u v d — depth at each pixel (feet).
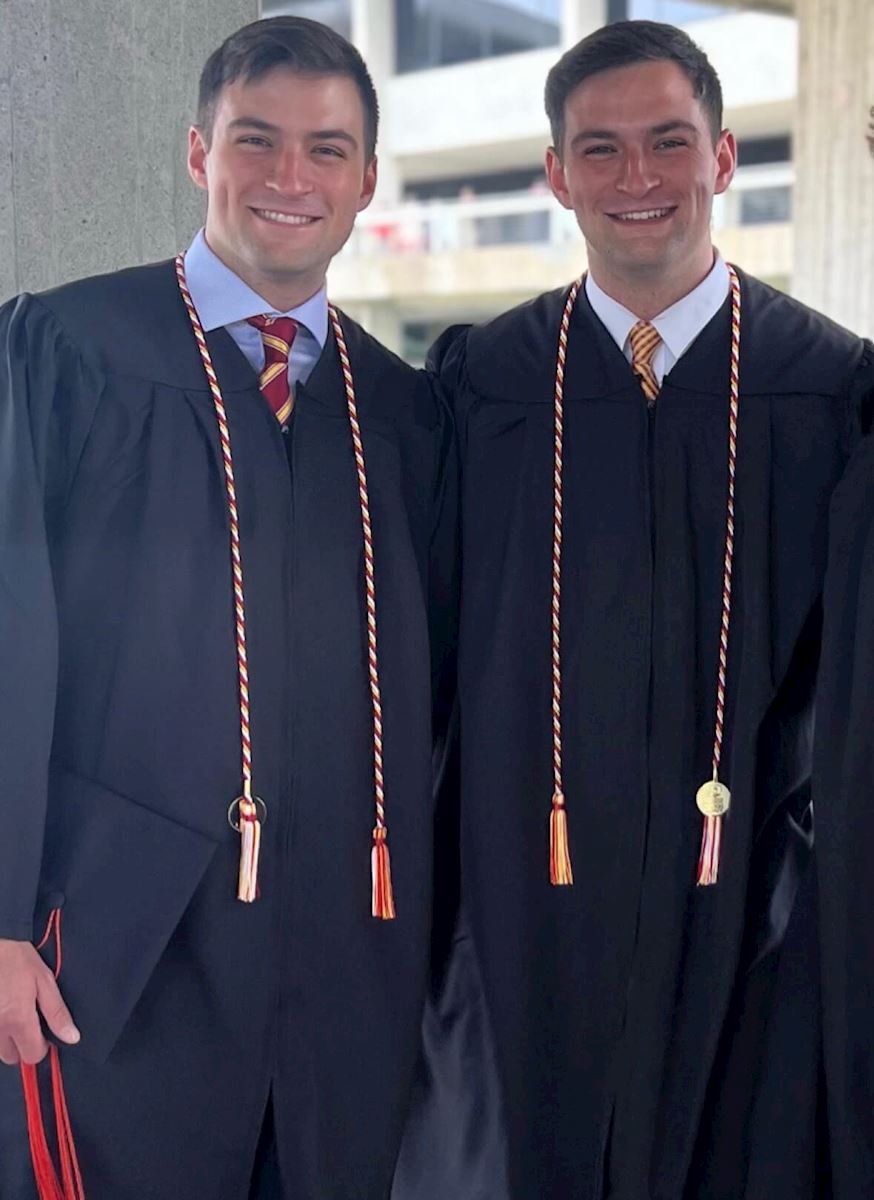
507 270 53.67
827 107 17.92
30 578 5.46
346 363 6.26
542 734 6.59
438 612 6.81
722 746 6.49
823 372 6.57
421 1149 7.10
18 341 5.77
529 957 6.64
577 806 6.52
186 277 6.12
